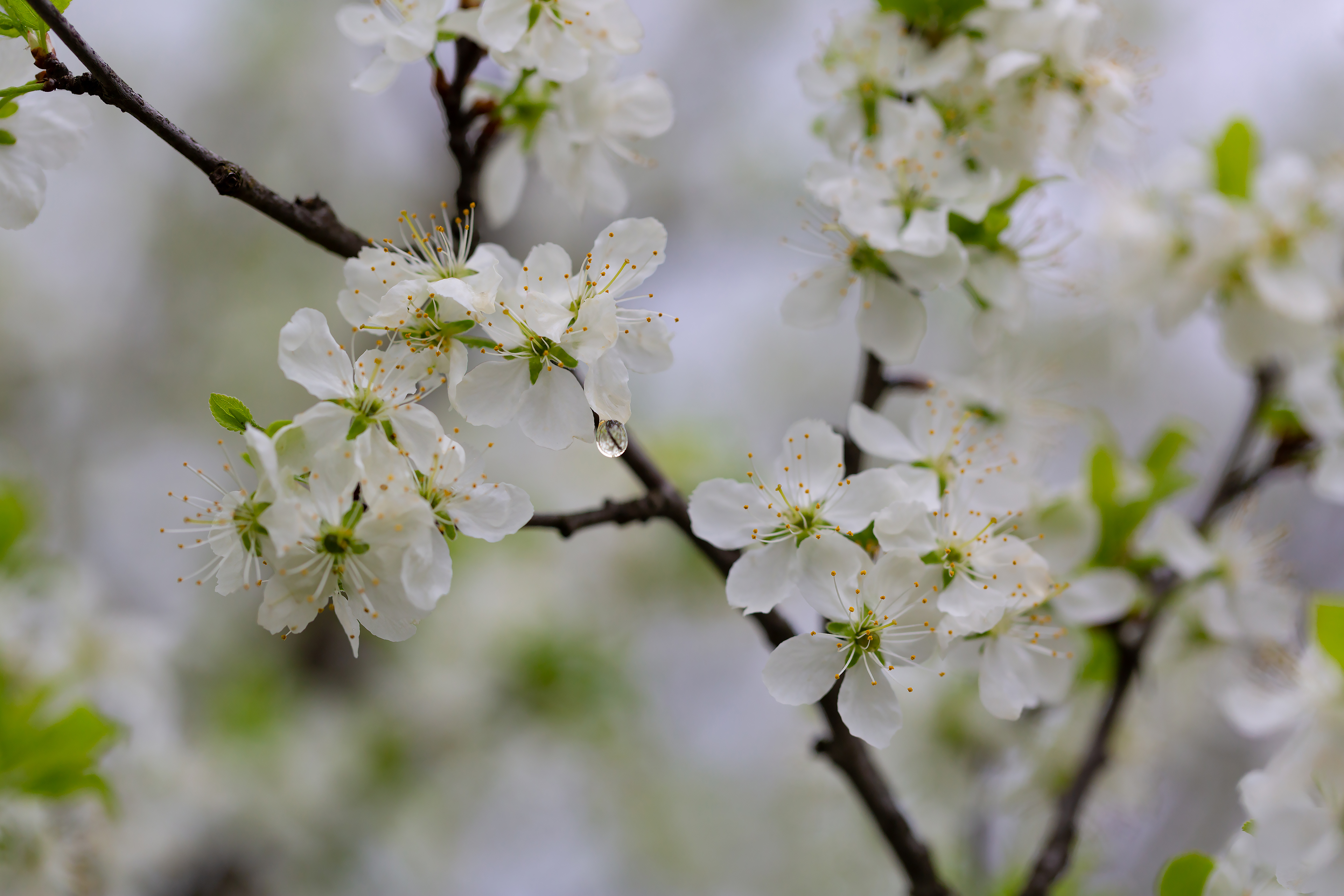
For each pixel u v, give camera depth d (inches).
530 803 43.6
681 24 55.3
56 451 47.3
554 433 21.5
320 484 21.4
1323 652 23.8
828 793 37.0
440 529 21.5
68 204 49.5
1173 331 26.3
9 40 22.2
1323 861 22.3
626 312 21.7
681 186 54.4
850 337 56.9
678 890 45.4
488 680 42.3
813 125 24.0
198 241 51.2
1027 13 23.3
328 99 51.8
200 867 37.3
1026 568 21.9
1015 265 23.3
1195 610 26.0
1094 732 25.4
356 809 40.8
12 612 27.2
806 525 21.9
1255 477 26.2
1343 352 26.1
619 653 43.3
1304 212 26.0
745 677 48.8
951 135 23.3
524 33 22.5
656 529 44.6
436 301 21.6
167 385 50.0
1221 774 36.8
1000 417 24.0
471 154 23.3
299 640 42.6
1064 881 27.6
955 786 29.8
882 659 21.7
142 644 29.5
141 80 50.8
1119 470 25.3
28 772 25.0
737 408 53.9
